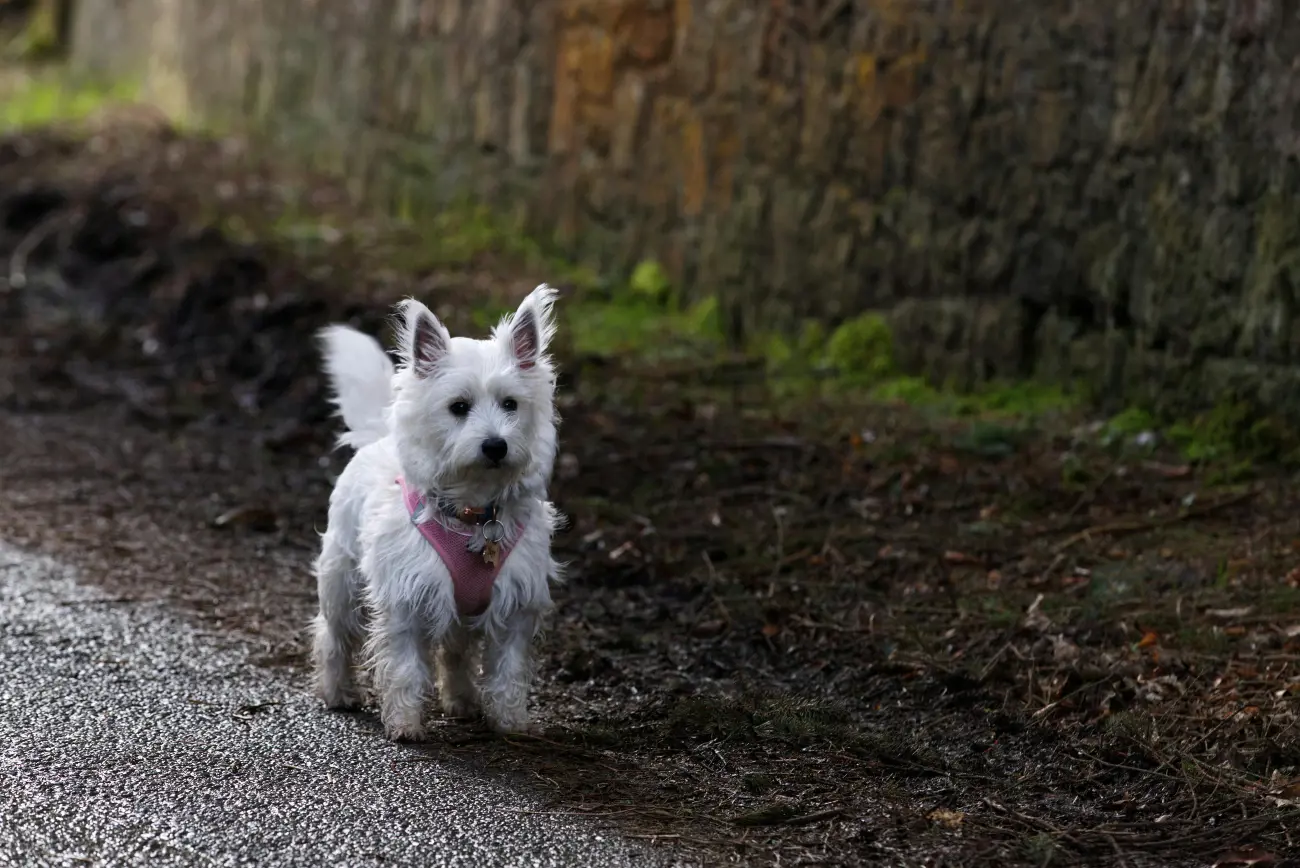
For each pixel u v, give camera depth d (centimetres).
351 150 1664
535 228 1438
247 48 1870
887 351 1113
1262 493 850
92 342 1232
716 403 1067
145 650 673
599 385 1095
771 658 692
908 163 1102
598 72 1351
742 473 927
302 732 589
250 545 845
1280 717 588
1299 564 747
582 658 677
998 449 938
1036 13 1015
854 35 1126
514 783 548
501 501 569
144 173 1658
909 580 770
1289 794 537
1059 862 497
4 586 747
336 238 1444
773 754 585
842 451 960
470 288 1293
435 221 1517
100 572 782
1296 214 887
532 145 1437
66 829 495
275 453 1018
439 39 1545
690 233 1274
